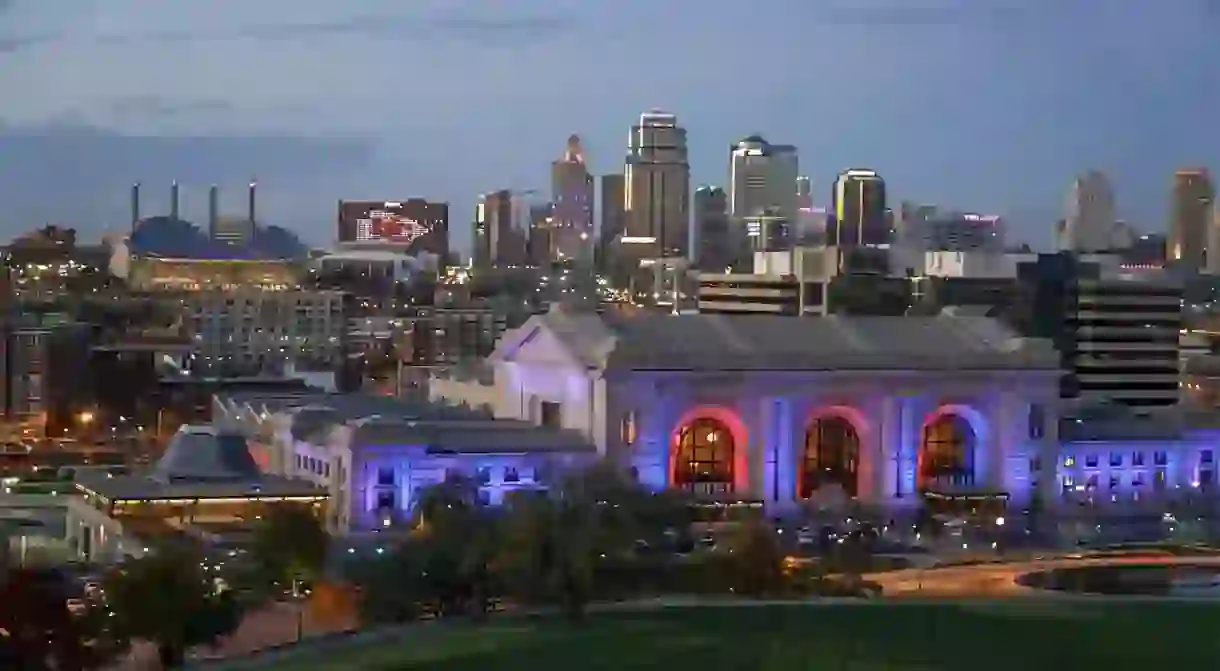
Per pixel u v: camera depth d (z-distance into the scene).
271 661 189.00
